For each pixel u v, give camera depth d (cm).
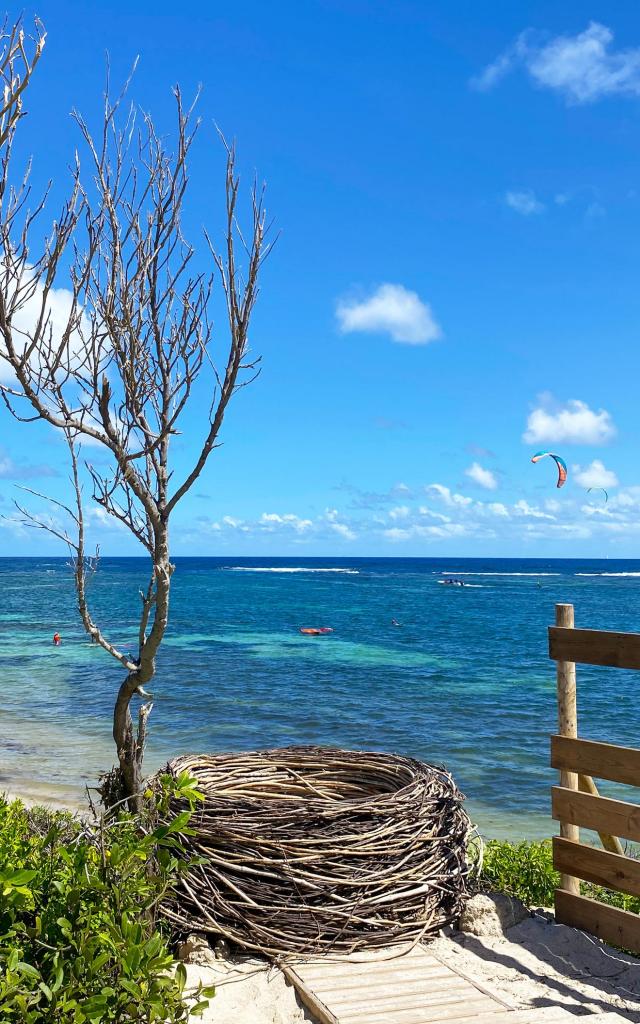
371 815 477
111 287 378
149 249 394
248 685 2236
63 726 1662
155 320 402
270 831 438
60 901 288
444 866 471
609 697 2138
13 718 1739
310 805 458
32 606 5381
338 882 428
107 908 289
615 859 459
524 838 1025
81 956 261
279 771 579
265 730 1658
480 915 475
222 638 3509
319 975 395
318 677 2411
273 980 396
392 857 447
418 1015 354
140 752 477
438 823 472
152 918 358
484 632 3916
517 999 383
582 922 476
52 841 321
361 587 8631
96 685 2195
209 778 541
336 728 1695
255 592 7438
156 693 2083
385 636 3691
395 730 1684
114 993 264
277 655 2930
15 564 19912
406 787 487
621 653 458
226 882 425
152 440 421
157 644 453
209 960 411
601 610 5569
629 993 400
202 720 1750
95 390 385
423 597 6806
